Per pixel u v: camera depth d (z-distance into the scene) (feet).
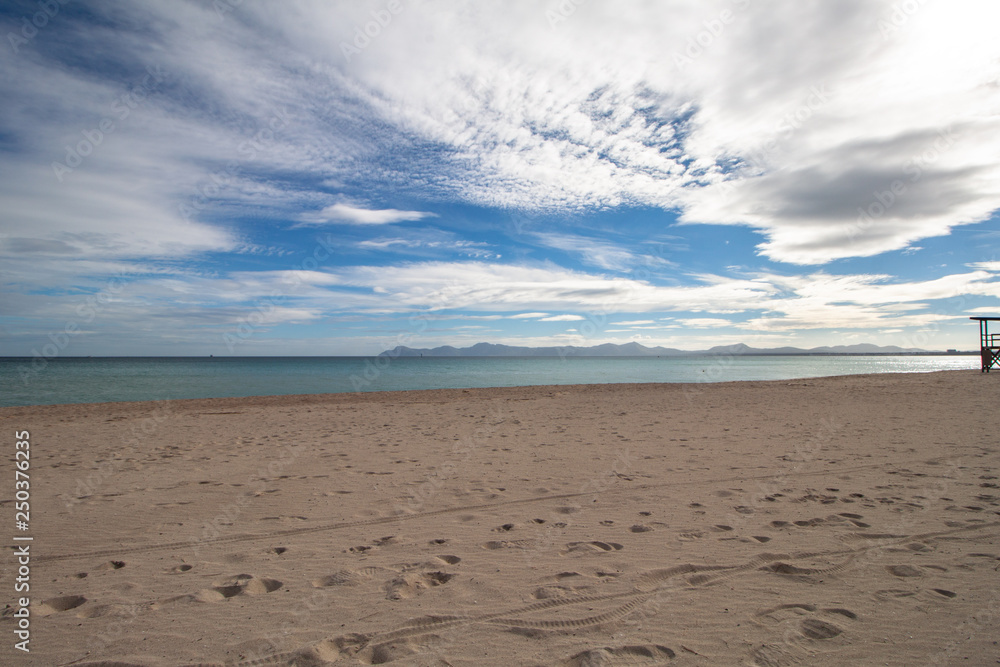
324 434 33.17
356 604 9.74
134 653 8.05
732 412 42.01
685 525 14.20
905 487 17.67
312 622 9.04
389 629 8.74
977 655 7.61
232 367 230.48
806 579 10.52
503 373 160.45
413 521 15.06
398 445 28.40
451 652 7.98
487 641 8.32
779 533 13.34
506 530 14.16
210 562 12.02
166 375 146.72
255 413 47.47
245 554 12.53
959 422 33.04
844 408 43.04
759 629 8.53
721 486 18.42
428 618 9.12
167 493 18.40
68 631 8.80
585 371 174.50
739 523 14.28
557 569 11.28
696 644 8.09
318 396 66.59
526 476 20.52
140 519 15.34
